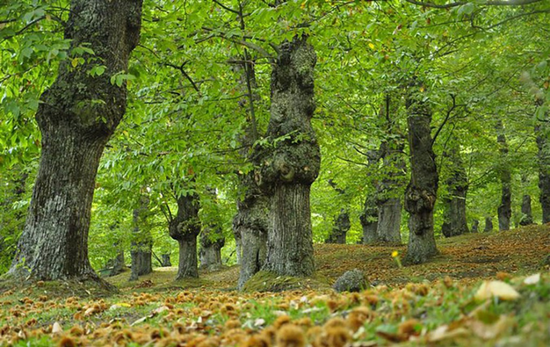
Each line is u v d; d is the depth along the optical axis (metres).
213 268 24.73
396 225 21.92
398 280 11.17
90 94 6.96
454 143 17.16
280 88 9.11
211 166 9.97
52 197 6.89
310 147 8.79
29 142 8.12
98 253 23.34
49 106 6.93
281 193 8.79
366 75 11.84
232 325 3.06
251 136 12.05
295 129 8.81
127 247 23.81
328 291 5.67
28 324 4.42
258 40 9.84
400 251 18.47
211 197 15.40
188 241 17.75
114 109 7.18
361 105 15.12
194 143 10.68
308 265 8.60
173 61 10.69
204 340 2.54
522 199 32.16
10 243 16.08
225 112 11.24
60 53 5.78
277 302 4.04
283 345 1.94
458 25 6.20
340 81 12.24
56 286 6.59
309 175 8.66
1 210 15.93
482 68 9.96
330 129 12.77
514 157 20.72
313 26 7.12
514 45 8.98
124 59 7.54
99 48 7.12
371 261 17.09
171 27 9.52
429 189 15.05
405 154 16.67
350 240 41.31
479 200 31.30
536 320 1.63
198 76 9.62
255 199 11.59
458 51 9.05
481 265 12.51
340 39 9.58
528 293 2.18
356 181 18.11
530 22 8.10
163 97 11.92
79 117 6.88
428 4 5.65
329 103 12.69
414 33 6.20
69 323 4.44
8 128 7.88
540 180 24.78
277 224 8.76
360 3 6.79
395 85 13.55
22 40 5.98
